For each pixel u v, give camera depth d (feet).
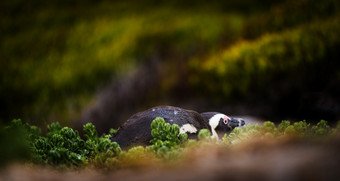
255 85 169.27
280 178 35.32
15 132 50.06
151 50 210.59
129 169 47.21
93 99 191.21
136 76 199.52
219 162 42.11
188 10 240.53
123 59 206.59
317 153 39.01
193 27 218.18
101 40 222.69
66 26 241.35
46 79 204.23
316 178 34.40
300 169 35.99
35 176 45.88
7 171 44.65
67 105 188.24
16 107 189.67
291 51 168.96
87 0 265.95
